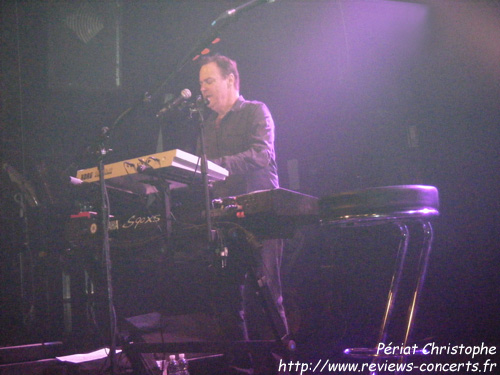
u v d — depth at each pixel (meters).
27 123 4.56
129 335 2.40
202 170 2.04
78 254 2.43
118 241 2.25
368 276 4.11
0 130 4.11
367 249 4.16
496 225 4.09
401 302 3.94
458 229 4.20
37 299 3.44
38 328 3.38
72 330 3.27
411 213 1.97
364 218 1.98
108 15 4.24
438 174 4.39
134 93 4.89
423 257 2.16
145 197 2.52
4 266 3.60
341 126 4.82
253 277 2.08
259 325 3.27
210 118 3.14
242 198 2.04
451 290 3.99
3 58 4.21
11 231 3.60
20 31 4.52
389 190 1.97
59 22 4.16
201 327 2.77
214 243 2.03
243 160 2.52
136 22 4.81
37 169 3.56
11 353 2.61
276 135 5.04
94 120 4.85
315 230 4.30
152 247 2.20
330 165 4.83
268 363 2.19
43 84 4.65
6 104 4.18
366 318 3.96
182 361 2.52
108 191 2.39
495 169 4.19
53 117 4.74
